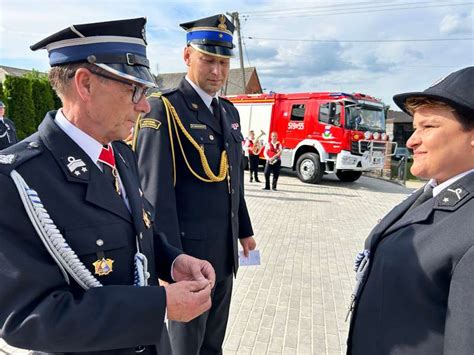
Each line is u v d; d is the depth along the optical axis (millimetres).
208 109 2111
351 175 13375
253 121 13453
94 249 1065
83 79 1082
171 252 1430
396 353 1124
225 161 2104
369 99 11648
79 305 963
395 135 30516
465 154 1089
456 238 1022
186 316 1099
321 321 3375
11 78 15930
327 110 11516
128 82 1112
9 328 917
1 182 964
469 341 914
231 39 2059
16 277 924
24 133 16234
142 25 1162
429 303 1073
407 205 1310
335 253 5312
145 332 1015
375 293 1229
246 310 3531
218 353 2299
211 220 2043
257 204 8672
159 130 1909
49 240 982
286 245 5609
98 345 970
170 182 1894
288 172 15508
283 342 3029
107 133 1160
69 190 1068
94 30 1065
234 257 2166
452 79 1070
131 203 1242
